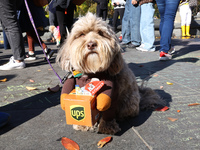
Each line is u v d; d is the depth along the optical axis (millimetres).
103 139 1658
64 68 1834
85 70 1694
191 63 4531
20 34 4160
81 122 1553
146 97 2400
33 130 1884
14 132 1858
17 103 2525
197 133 1763
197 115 2117
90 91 1540
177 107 2332
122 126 1938
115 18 9367
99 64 1628
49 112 2260
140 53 6023
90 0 22688
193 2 7922
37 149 1587
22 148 1606
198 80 3326
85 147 1594
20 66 4332
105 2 9086
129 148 1564
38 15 4789
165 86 3088
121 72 1853
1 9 3824
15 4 3951
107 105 1557
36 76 3730
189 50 6195
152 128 1874
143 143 1629
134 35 6906
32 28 4820
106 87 1621
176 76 3598
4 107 2416
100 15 9391
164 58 4875
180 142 1631
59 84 3240
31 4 4613
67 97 1559
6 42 7457
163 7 5152
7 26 4035
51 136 1774
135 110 2031
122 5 8984
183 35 10461
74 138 1735
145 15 6242
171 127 1883
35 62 5051
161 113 2193
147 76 3656
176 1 4551
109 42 1663
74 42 1682
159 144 1607
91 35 1636
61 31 3971
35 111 2295
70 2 3879
